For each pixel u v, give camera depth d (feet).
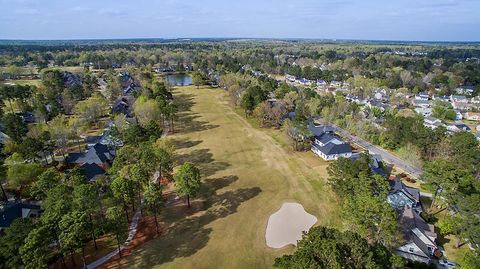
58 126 278.46
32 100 411.34
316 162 264.11
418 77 655.35
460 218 158.92
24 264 118.73
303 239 122.21
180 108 441.27
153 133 268.62
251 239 166.71
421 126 288.30
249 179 233.76
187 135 330.75
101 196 168.25
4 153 255.50
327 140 281.54
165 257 151.53
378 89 559.79
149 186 171.12
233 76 569.64
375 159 239.50
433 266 143.84
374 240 144.15
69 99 402.11
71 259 146.51
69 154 255.09
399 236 151.84
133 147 229.45
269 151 288.71
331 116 365.20
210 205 198.08
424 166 232.32
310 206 198.90
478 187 187.73
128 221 179.63
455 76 650.84
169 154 216.13
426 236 158.81
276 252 157.17
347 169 188.55
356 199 155.12
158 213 173.78
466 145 250.16
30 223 135.44
